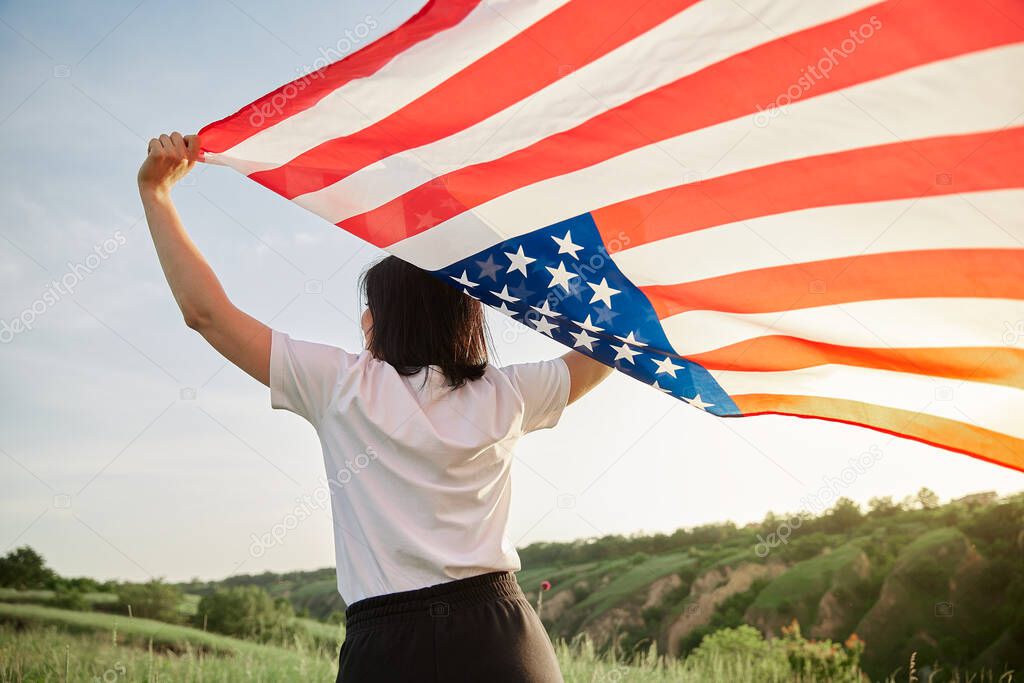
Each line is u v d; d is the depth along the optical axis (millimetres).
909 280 2057
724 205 2107
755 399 2211
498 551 1552
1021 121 1931
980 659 7031
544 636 1550
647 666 6121
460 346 1695
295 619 6246
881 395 2182
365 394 1548
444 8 2160
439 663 1418
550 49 2158
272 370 1548
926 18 1943
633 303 2098
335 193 2029
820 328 2121
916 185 2020
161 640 5461
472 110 2131
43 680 4641
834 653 6754
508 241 2035
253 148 2053
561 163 2113
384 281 1726
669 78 2123
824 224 2080
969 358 2088
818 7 2033
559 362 1929
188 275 1559
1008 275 2006
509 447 1667
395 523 1495
